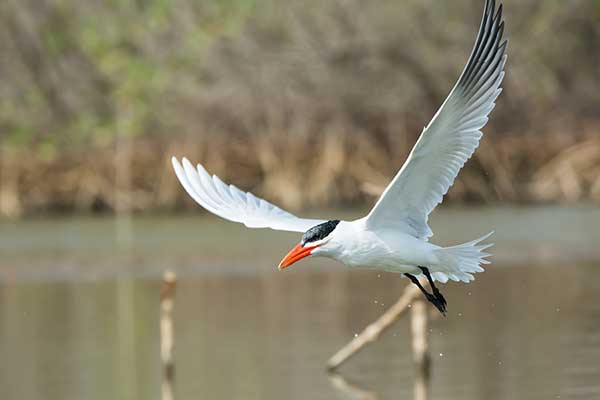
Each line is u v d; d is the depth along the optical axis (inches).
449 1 1212.5
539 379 502.9
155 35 1266.0
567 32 1280.8
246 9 1246.3
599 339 569.3
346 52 1191.6
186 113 1190.9
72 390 519.5
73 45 1278.3
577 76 1278.3
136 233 997.8
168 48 1255.5
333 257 322.7
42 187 1144.2
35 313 689.6
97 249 916.0
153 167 1155.9
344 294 727.7
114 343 611.5
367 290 740.7
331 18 1210.6
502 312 645.9
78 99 1253.7
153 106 1208.2
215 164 1146.7
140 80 1227.9
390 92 1178.6
